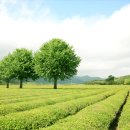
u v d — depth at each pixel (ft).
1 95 211.41
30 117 78.02
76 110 111.55
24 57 400.47
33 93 242.37
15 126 68.74
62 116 92.12
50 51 345.10
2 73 427.33
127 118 87.15
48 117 82.38
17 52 408.26
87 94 209.46
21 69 393.09
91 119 75.56
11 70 396.37
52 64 339.98
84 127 64.44
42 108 98.48
